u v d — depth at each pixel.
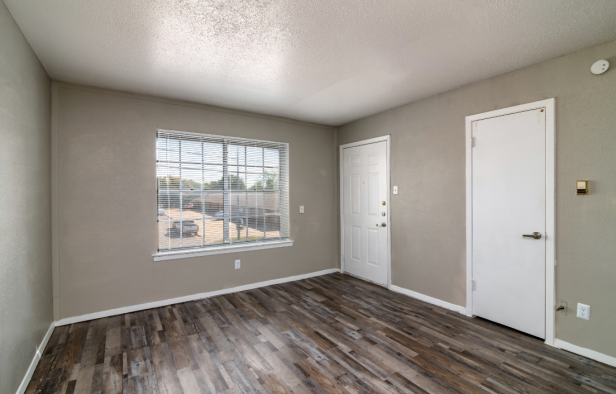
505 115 2.64
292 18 1.80
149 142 3.18
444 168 3.14
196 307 3.20
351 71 2.59
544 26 1.90
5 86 1.65
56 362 2.15
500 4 1.67
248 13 1.75
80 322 2.82
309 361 2.16
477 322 2.80
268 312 3.06
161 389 1.86
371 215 4.07
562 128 2.32
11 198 1.73
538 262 2.46
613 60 2.07
